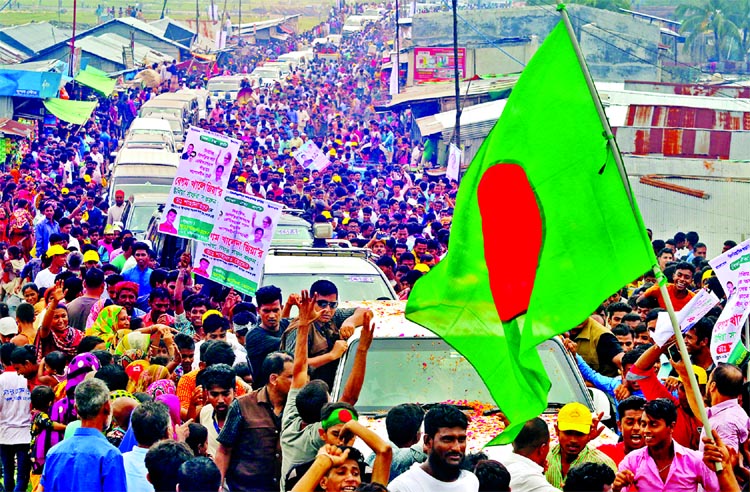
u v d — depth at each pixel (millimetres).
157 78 63469
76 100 47000
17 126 35656
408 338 9492
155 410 7473
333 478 6090
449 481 6242
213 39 98688
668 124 31188
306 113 55562
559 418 7594
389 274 15523
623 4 70188
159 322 12234
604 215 6414
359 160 40875
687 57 68000
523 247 6430
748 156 29203
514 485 6953
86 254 15828
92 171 34438
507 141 6465
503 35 55344
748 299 9516
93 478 7156
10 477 10656
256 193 26797
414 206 25719
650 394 8648
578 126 6430
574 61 6418
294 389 7785
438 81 49812
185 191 13125
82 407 7246
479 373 6367
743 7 67312
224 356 9555
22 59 64750
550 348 9500
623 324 11297
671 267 14688
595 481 6555
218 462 8109
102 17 123062
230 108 56688
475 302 6426
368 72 81188
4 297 16609
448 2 83625
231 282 13125
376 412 8922
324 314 9852
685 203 27188
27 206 21328
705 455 6684
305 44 114062
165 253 19000
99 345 10547
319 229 17328
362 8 147500
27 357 10609
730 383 8227
